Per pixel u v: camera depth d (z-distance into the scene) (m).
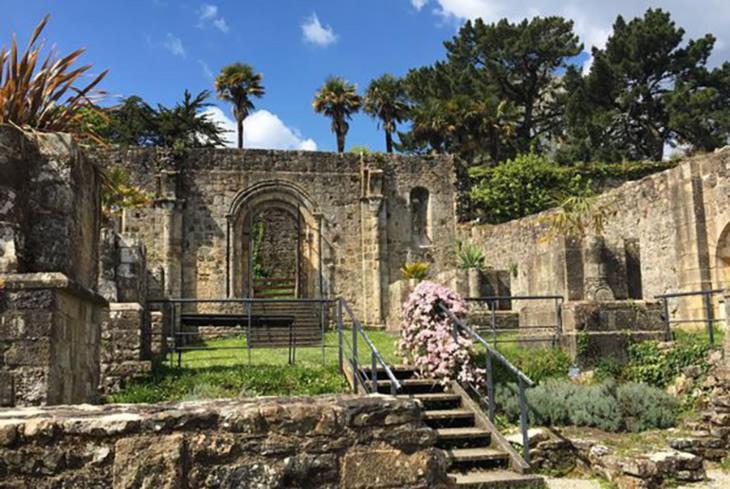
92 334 6.88
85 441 3.44
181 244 26.72
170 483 3.46
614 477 8.12
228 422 3.65
